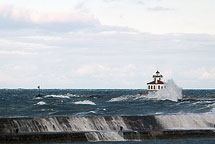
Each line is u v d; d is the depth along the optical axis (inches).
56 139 3031.5
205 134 3481.8
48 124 3284.9
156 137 3336.6
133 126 3550.7
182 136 3415.4
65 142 3041.3
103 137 3198.8
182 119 3821.4
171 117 3791.8
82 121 3427.7
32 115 4271.7
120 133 3262.8
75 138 3095.5
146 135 3314.5
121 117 3585.1
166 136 3371.1
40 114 4379.9
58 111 4741.6
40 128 3223.4
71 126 3358.8
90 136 3157.0
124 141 3174.2
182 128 3710.6
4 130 3078.2
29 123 3216.0
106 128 3462.1
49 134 3029.0
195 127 3794.3
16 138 2915.8
